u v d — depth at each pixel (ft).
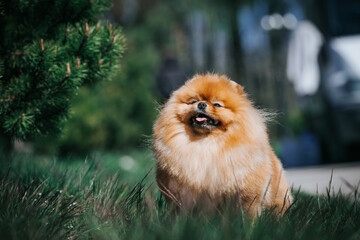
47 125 13.52
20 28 13.14
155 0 77.25
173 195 11.46
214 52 67.10
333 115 25.82
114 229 10.09
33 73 11.88
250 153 11.57
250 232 9.74
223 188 11.52
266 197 11.89
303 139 42.04
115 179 12.99
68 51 12.54
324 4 27.94
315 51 30.81
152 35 70.85
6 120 11.80
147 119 39.37
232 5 56.34
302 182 21.53
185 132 12.08
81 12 13.38
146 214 10.75
